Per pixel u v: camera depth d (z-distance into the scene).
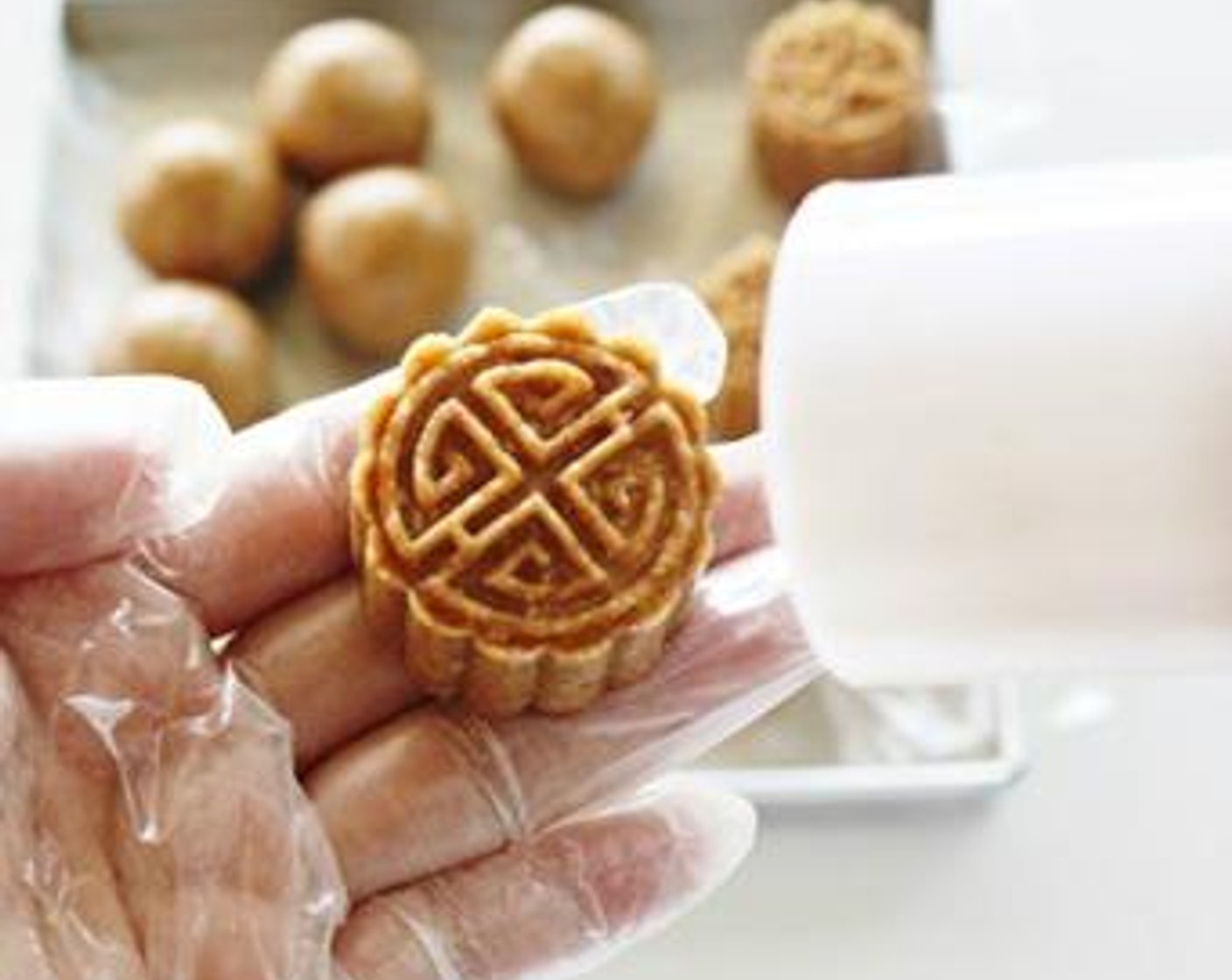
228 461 0.39
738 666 0.38
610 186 0.60
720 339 0.39
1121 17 0.59
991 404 0.29
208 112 0.62
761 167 0.60
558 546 0.35
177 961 0.38
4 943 0.37
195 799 0.38
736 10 0.61
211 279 0.59
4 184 0.59
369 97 0.59
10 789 0.38
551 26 0.59
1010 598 0.30
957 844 0.52
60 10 0.60
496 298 0.59
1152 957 0.51
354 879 0.39
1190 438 0.29
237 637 0.40
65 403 0.38
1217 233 0.29
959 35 0.60
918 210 0.30
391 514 0.35
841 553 0.30
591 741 0.39
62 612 0.39
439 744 0.39
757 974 0.51
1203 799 0.52
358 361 0.59
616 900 0.40
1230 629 0.30
